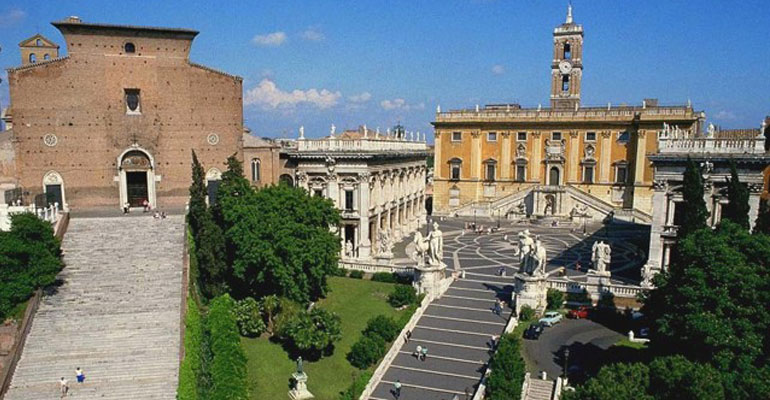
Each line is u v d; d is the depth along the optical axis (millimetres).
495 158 118938
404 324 53531
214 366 40125
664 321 37312
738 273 35156
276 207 53000
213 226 51688
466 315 56875
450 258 78188
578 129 112750
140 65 65562
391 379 46062
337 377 45625
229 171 57844
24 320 42375
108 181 66000
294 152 76375
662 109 105688
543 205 112562
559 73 117750
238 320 48250
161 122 67000
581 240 91312
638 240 90750
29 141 62719
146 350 42625
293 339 46594
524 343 50062
